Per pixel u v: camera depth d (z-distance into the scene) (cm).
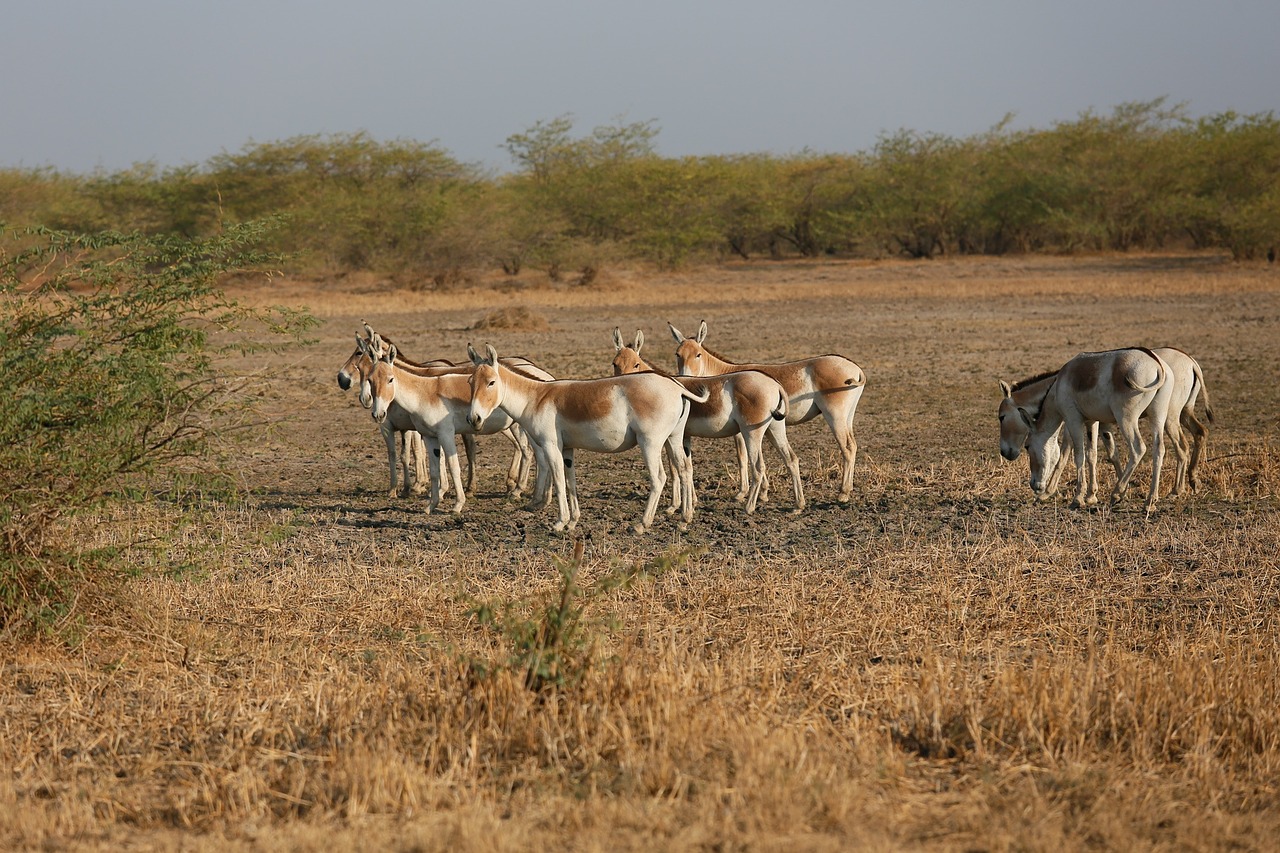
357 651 2953
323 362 9956
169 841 1925
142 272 3022
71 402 2791
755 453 4541
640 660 2641
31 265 3114
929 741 2322
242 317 3192
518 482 5097
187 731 2442
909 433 6406
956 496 4831
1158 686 2456
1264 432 6056
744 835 1886
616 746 2238
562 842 1888
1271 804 2061
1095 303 14900
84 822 1989
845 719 2423
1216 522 4238
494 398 4312
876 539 4084
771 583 3488
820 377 4753
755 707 2425
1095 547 3916
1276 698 2464
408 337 12144
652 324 13388
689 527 4359
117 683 2738
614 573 3500
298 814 2062
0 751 2305
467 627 3130
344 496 5103
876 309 14962
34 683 2730
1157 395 4425
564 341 11612
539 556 3922
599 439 4288
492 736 2302
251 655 2938
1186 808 2039
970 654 2898
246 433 3189
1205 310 13475
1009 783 2153
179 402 2908
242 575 3666
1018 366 9062
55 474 2828
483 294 18375
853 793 2050
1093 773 2158
